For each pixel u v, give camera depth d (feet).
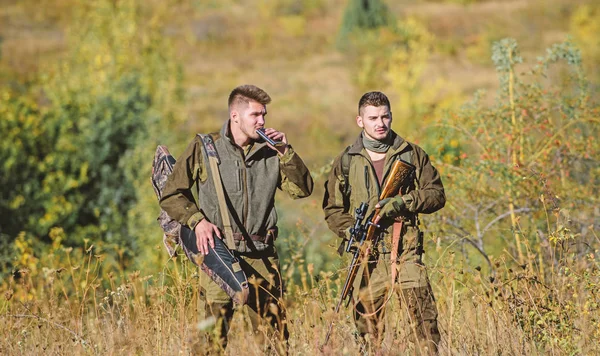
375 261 34.78
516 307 35.78
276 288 35.91
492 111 56.08
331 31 337.52
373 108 35.27
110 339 36.14
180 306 35.96
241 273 33.76
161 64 145.38
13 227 97.45
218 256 34.09
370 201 35.63
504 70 56.80
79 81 127.34
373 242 35.37
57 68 134.21
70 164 103.30
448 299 38.09
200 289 35.94
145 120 110.93
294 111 229.45
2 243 87.30
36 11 337.93
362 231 35.09
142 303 38.45
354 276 35.45
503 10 325.21
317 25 346.74
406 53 160.35
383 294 35.60
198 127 215.31
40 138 103.50
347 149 36.42
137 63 143.23
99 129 107.76
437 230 51.88
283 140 35.04
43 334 39.88
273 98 247.29
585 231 50.44
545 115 56.08
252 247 35.22
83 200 102.73
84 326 40.93
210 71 282.97
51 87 121.49
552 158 56.75
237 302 33.45
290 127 219.41
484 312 36.52
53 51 287.07
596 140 57.72
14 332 39.65
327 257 61.82
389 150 35.78
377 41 260.62
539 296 36.45
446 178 55.62
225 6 359.25
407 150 35.94
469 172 54.70
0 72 247.09
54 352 37.11
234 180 35.01
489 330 35.27
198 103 235.81
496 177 53.26
